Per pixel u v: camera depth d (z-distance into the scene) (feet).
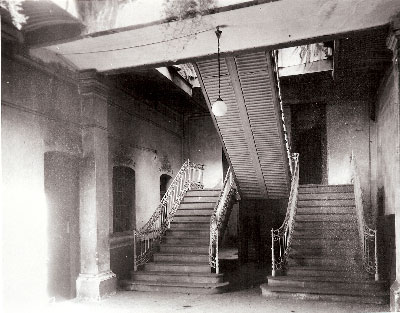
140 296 30.40
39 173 25.93
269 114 35.76
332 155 49.70
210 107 36.88
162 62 29.89
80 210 30.76
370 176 47.65
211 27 24.07
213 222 34.55
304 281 29.14
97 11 24.23
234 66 32.55
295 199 38.11
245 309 25.99
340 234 34.30
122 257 34.99
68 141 29.32
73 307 27.12
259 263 43.45
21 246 23.65
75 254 30.27
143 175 41.57
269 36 25.62
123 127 37.32
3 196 22.52
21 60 24.75
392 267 27.53
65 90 29.40
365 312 24.64
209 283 31.78
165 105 49.78
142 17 23.29
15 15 22.48
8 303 22.27
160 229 38.96
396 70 23.39
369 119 48.32
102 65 30.25
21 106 24.58
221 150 55.77
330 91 50.31
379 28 24.17
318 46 45.73
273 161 39.83
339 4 21.31
